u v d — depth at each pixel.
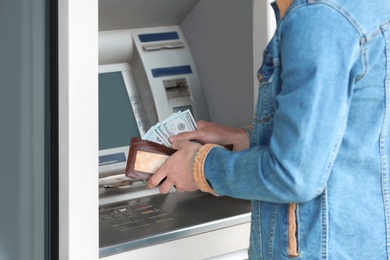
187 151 1.69
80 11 1.69
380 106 1.44
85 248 1.82
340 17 1.35
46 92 1.82
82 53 1.71
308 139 1.34
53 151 1.83
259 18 2.20
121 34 2.52
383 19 1.41
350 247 1.50
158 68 2.57
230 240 2.20
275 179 1.41
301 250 1.52
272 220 1.57
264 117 1.56
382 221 1.51
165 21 2.59
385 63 1.41
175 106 2.58
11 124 2.00
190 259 2.11
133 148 1.83
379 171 1.50
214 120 2.57
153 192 2.39
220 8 2.39
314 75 1.32
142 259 1.99
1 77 2.04
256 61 2.24
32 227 1.96
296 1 1.38
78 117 1.74
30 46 1.85
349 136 1.46
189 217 2.17
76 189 1.77
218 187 1.58
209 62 2.52
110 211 2.21
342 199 1.49
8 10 1.95
